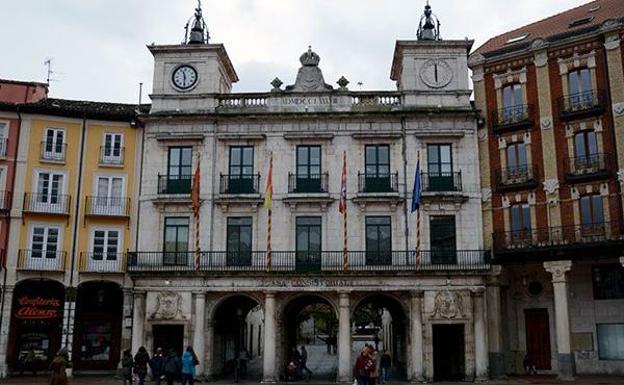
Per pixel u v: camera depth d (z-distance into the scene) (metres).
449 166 35.53
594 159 33.03
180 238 35.50
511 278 35.94
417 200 33.03
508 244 34.09
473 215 34.84
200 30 38.50
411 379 32.78
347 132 35.81
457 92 36.09
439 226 34.91
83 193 36.28
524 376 33.97
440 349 35.25
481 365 32.53
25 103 36.72
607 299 34.00
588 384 28.67
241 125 36.22
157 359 26.58
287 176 35.53
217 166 35.91
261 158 35.84
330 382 32.91
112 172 36.75
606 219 32.31
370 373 22.03
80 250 35.62
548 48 34.94
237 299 38.78
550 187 33.81
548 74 34.91
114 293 37.34
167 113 36.19
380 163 35.72
